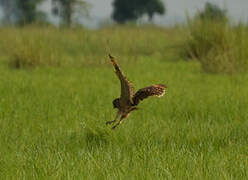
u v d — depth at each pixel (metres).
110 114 25.20
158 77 41.19
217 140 20.06
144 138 20.34
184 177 15.58
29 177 16.12
